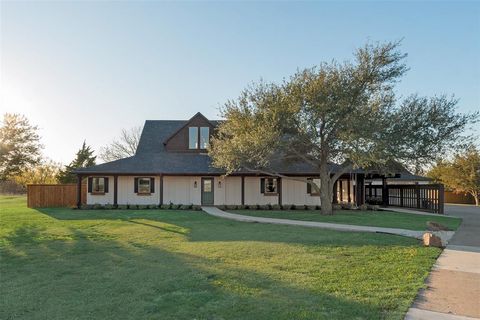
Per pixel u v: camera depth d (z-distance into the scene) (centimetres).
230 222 1802
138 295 635
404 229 1518
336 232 1430
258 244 1129
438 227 1500
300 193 2839
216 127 2791
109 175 2761
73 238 1298
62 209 2620
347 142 1953
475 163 4091
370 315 530
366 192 3756
